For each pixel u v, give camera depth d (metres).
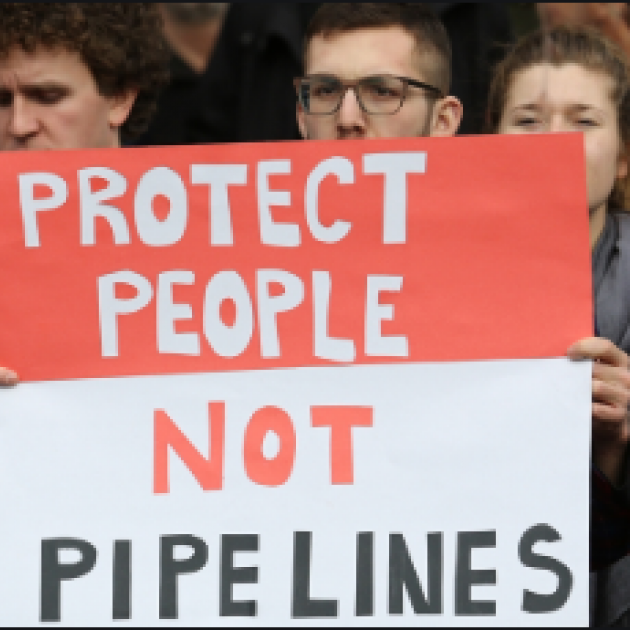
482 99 12.59
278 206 8.38
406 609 8.10
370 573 8.12
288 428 8.27
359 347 8.30
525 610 8.09
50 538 8.16
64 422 8.27
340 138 9.54
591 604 9.35
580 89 9.81
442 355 8.28
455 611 8.09
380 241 8.35
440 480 8.20
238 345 8.34
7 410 8.28
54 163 8.38
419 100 9.58
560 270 8.28
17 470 8.23
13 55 9.66
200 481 8.22
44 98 9.79
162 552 8.16
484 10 12.95
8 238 8.37
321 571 8.13
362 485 8.20
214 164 8.39
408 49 9.64
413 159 8.35
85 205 8.39
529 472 8.18
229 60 14.28
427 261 8.33
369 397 8.27
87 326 8.34
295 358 8.32
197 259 8.38
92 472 8.23
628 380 8.47
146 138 14.30
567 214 8.29
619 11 12.98
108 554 8.16
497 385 8.25
